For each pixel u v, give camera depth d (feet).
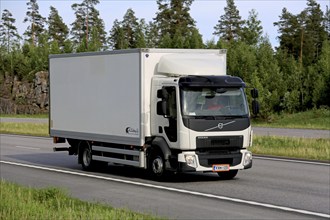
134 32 371.56
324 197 45.47
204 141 52.95
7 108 328.70
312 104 226.38
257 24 314.35
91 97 63.93
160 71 56.34
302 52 318.04
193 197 45.62
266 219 36.45
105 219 32.24
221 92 54.19
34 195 42.22
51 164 73.72
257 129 156.46
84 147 66.13
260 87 226.99
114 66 60.08
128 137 58.13
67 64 68.23
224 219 36.47
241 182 54.70
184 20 315.58
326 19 344.08
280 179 56.95
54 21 402.11
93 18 356.18
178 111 52.85
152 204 42.32
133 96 57.36
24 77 354.33
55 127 70.90
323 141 96.68
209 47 300.61
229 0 332.60
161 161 55.01
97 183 54.75
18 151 93.76
